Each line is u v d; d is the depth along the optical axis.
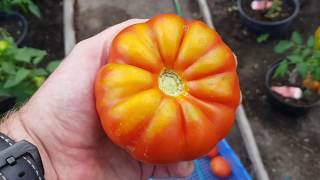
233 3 0.65
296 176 0.51
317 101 0.52
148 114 0.22
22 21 0.65
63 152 0.30
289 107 0.53
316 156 0.52
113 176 0.32
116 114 0.22
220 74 0.23
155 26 0.24
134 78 0.23
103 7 0.65
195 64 0.23
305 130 0.54
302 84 0.54
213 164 0.47
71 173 0.30
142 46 0.23
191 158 0.23
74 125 0.29
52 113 0.29
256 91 0.57
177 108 0.22
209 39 0.24
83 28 0.63
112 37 0.29
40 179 0.23
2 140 0.24
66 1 0.65
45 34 0.65
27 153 0.23
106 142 0.31
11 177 0.22
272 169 0.51
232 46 0.61
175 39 0.23
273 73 0.55
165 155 0.22
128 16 0.64
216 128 0.23
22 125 0.29
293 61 0.48
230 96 0.23
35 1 0.68
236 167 0.47
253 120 0.55
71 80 0.29
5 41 0.46
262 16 0.61
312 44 0.49
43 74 0.51
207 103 0.23
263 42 0.61
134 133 0.22
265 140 0.53
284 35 0.61
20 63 0.50
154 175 0.33
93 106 0.29
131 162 0.32
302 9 0.64
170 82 0.23
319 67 0.47
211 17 0.64
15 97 0.52
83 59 0.29
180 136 0.22
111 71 0.23
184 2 0.66
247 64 0.59
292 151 0.52
